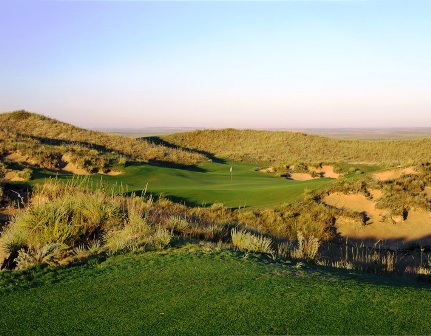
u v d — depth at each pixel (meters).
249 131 85.00
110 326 4.54
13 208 14.27
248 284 6.00
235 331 4.31
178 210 18.27
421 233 17.95
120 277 6.45
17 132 50.28
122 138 58.06
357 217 19.00
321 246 14.78
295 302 5.15
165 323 4.56
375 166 45.31
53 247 8.09
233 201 23.39
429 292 5.68
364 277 7.25
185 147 73.56
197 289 5.75
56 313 4.96
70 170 34.47
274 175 42.00
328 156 66.06
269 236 14.40
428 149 65.19
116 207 11.21
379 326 4.40
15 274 6.73
